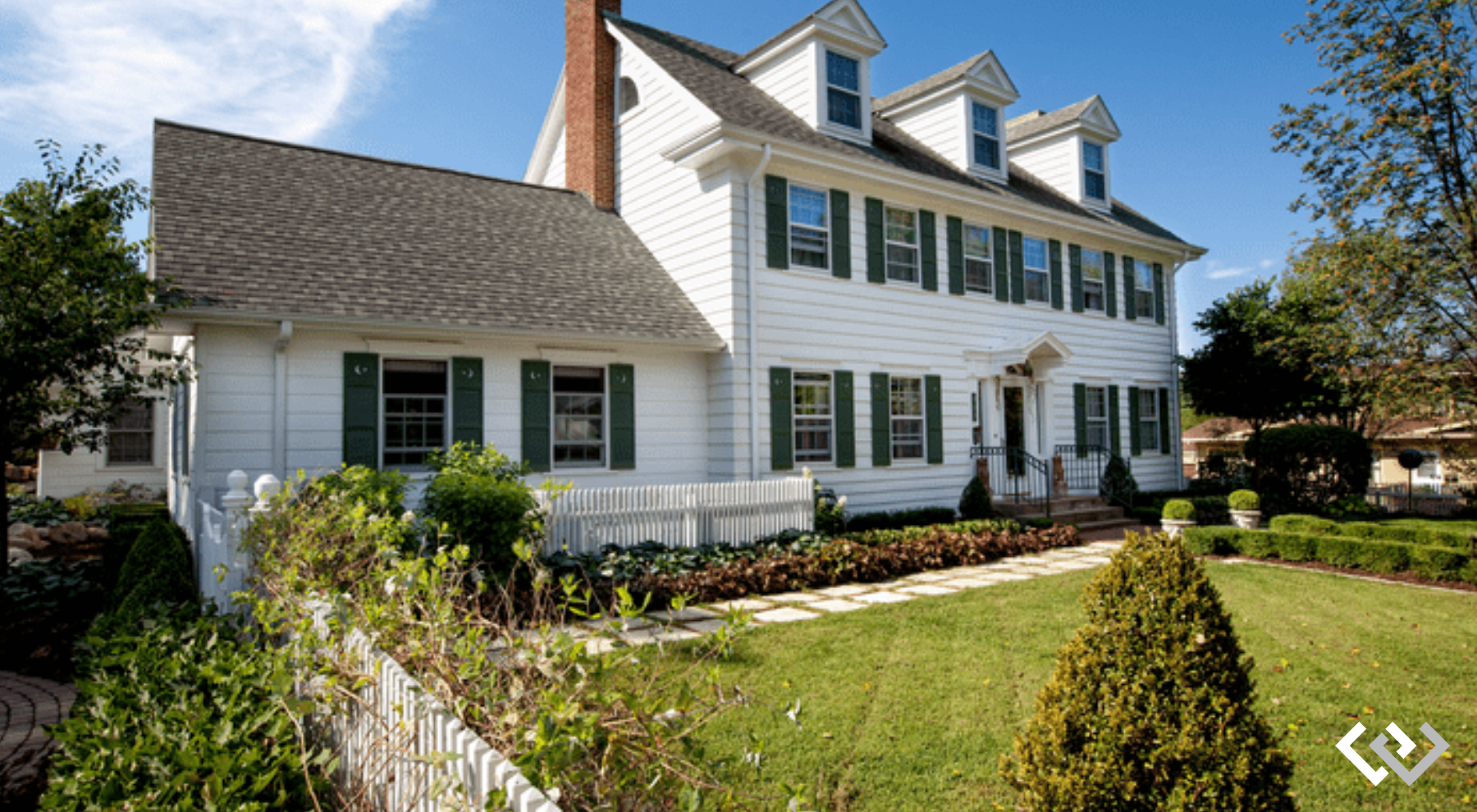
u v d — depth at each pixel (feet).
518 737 8.35
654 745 8.34
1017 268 55.06
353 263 34.60
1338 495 51.67
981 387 53.16
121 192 27.04
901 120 58.75
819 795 12.78
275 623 15.74
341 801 10.02
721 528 35.19
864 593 30.09
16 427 26.50
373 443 32.94
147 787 9.28
